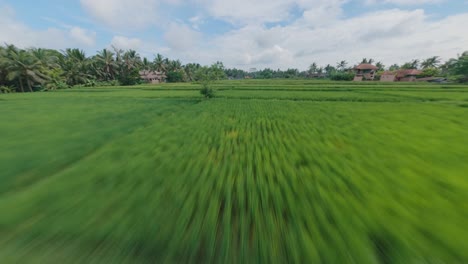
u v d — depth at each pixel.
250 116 13.53
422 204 3.90
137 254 2.80
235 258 2.75
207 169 5.69
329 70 115.19
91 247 2.94
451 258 2.71
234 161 6.26
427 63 80.12
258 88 37.22
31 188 4.74
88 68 54.88
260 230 3.27
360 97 22.80
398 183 4.75
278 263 2.66
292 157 6.53
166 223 3.42
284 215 3.67
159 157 6.65
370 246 2.92
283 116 13.41
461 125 10.25
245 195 4.35
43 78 41.91
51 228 3.34
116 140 8.58
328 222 3.44
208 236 3.13
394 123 10.93
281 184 4.80
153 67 77.44
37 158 6.63
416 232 3.17
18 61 36.78
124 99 24.08
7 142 8.31
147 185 4.81
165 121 12.32
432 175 5.11
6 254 2.85
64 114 14.70
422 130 9.44
